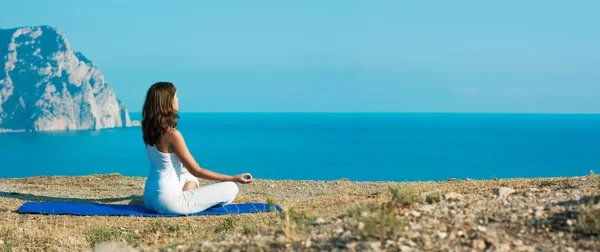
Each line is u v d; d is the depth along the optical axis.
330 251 4.46
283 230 5.03
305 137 157.12
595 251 4.25
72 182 13.82
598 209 5.02
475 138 146.25
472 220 5.05
